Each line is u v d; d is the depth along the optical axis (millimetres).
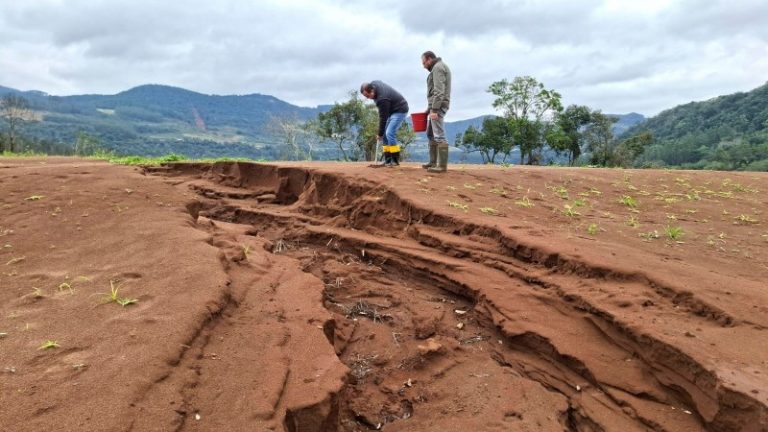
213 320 4055
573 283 5211
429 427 4062
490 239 6555
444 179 9445
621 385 4109
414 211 7629
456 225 7031
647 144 41875
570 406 4270
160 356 3256
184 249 5348
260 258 6258
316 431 3291
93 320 3719
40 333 3502
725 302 4398
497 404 4238
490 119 38562
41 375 2963
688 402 3740
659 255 5836
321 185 9523
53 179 8242
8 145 45938
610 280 5102
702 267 5473
